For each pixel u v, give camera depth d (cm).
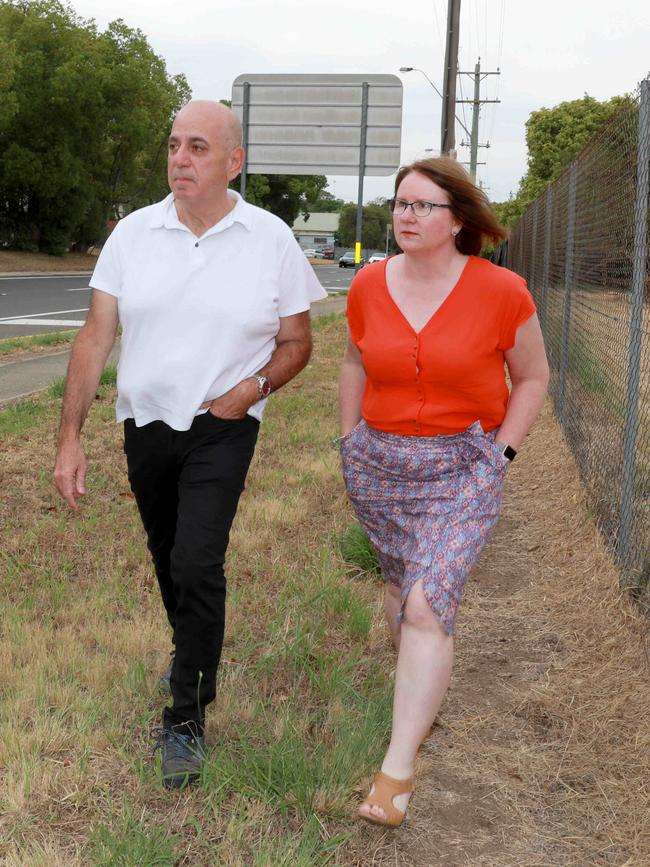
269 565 491
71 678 359
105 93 4781
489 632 428
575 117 5231
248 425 313
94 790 293
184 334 303
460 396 288
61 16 4584
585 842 282
